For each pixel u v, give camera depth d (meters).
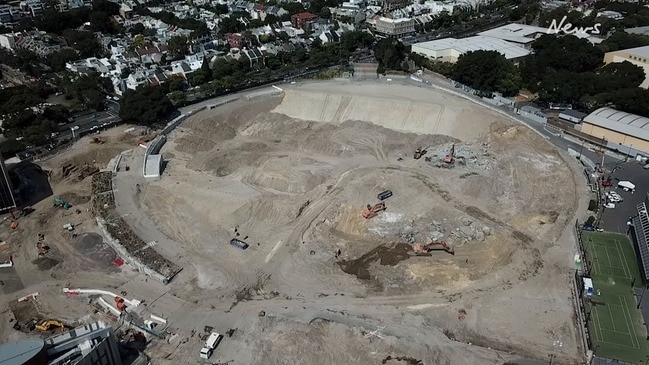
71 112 160.62
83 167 128.75
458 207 103.06
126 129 147.38
